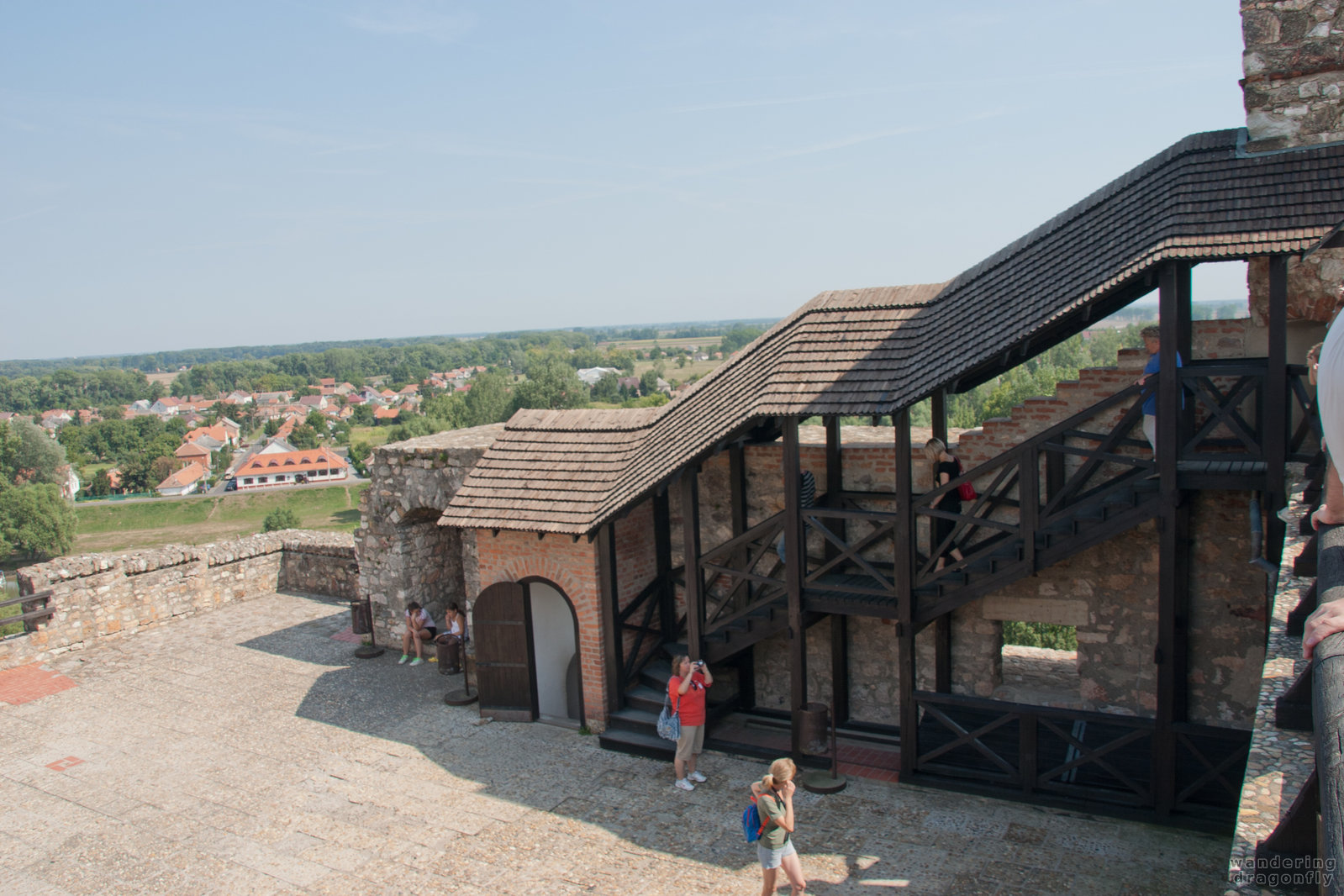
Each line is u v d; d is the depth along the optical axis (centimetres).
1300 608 499
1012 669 1238
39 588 1584
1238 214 777
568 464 1263
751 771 1090
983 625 1105
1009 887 810
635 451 1212
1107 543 1014
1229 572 961
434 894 876
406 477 1517
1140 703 1024
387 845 971
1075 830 892
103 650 1625
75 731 1298
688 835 950
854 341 1025
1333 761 184
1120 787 930
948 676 1126
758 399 1030
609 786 1071
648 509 1280
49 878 941
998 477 1062
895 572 1009
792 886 806
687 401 1212
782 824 776
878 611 1007
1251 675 962
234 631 1708
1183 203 809
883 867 857
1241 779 842
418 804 1057
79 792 1123
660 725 1072
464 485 1302
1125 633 1022
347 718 1312
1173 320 805
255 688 1438
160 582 1753
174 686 1455
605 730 1206
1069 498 1019
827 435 1148
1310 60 888
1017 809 941
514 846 954
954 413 4912
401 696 1384
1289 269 954
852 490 1161
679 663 1068
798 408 989
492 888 880
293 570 1961
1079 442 1023
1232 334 998
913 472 1126
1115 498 877
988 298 935
